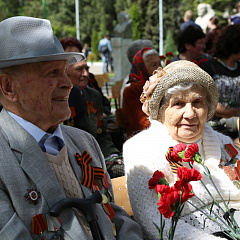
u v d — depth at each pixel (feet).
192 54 15.43
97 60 97.71
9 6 73.20
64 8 115.34
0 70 4.90
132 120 12.16
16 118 5.12
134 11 73.26
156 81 6.79
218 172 7.10
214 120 11.97
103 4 114.21
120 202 7.39
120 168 9.71
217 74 12.46
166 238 6.11
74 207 5.06
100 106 12.63
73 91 11.11
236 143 10.05
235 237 5.55
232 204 6.91
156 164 6.71
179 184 4.69
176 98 6.73
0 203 4.72
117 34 38.27
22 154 4.93
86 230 5.35
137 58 12.59
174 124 6.85
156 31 99.14
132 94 12.21
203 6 31.58
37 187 4.91
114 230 5.87
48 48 4.89
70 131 6.08
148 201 6.41
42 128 5.21
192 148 5.53
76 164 5.61
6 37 4.80
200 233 6.12
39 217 4.80
